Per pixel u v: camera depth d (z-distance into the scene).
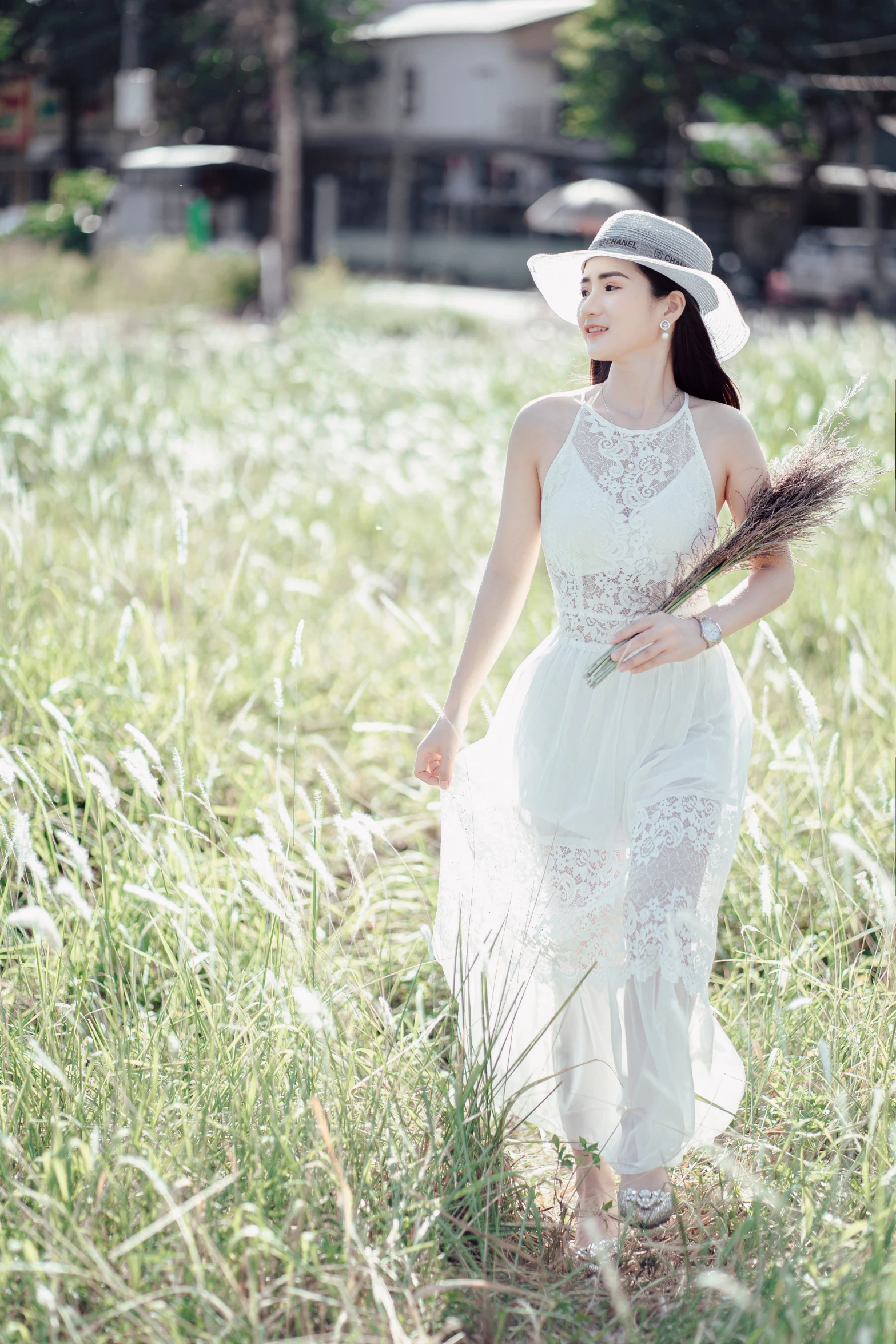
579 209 47.19
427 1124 3.91
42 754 5.86
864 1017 4.37
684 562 3.98
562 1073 3.88
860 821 5.82
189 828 4.45
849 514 10.34
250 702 6.71
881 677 6.78
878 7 47.47
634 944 3.64
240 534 10.55
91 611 7.26
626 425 4.05
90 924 4.27
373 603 9.48
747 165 67.19
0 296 30.38
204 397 17.31
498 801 4.22
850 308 54.44
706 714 3.99
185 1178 3.39
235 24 65.00
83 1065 3.89
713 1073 3.89
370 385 19.62
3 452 8.16
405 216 71.00
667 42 51.28
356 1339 3.02
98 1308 3.19
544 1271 3.59
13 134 60.75
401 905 5.48
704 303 4.06
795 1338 2.95
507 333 29.00
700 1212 3.84
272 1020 3.95
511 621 4.34
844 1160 3.95
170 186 50.06
